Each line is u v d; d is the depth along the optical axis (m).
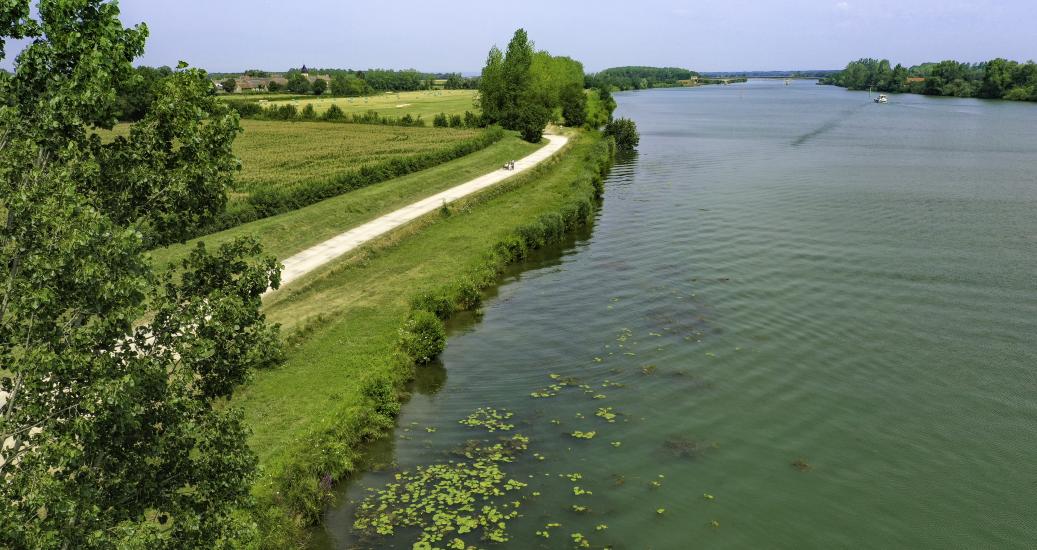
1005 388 27.25
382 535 19.17
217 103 13.99
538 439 24.17
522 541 18.83
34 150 11.16
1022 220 53.00
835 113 176.38
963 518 19.92
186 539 12.55
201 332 12.81
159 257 39.03
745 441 23.84
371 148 92.69
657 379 28.52
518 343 32.81
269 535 17.88
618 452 23.27
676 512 20.12
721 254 46.00
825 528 19.47
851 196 63.72
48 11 12.16
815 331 32.84
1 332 10.88
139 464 12.24
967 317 34.16
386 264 43.31
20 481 10.02
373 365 28.17
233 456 13.05
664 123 152.75
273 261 14.28
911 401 26.41
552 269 44.56
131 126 13.57
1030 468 22.27
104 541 10.45
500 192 65.50
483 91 118.00
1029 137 109.81
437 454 23.38
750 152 98.81
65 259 10.00
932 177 73.19
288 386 26.41
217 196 13.60
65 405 10.73
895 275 40.47
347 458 22.34
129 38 12.98
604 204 64.62
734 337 32.44
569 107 129.38
